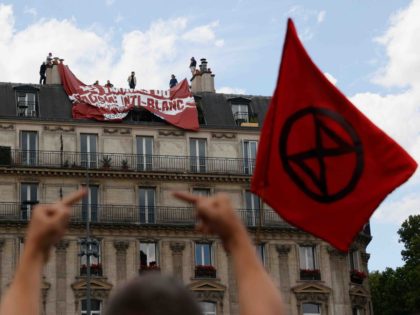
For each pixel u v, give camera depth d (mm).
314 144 10219
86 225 58469
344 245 10047
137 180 65938
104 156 66312
